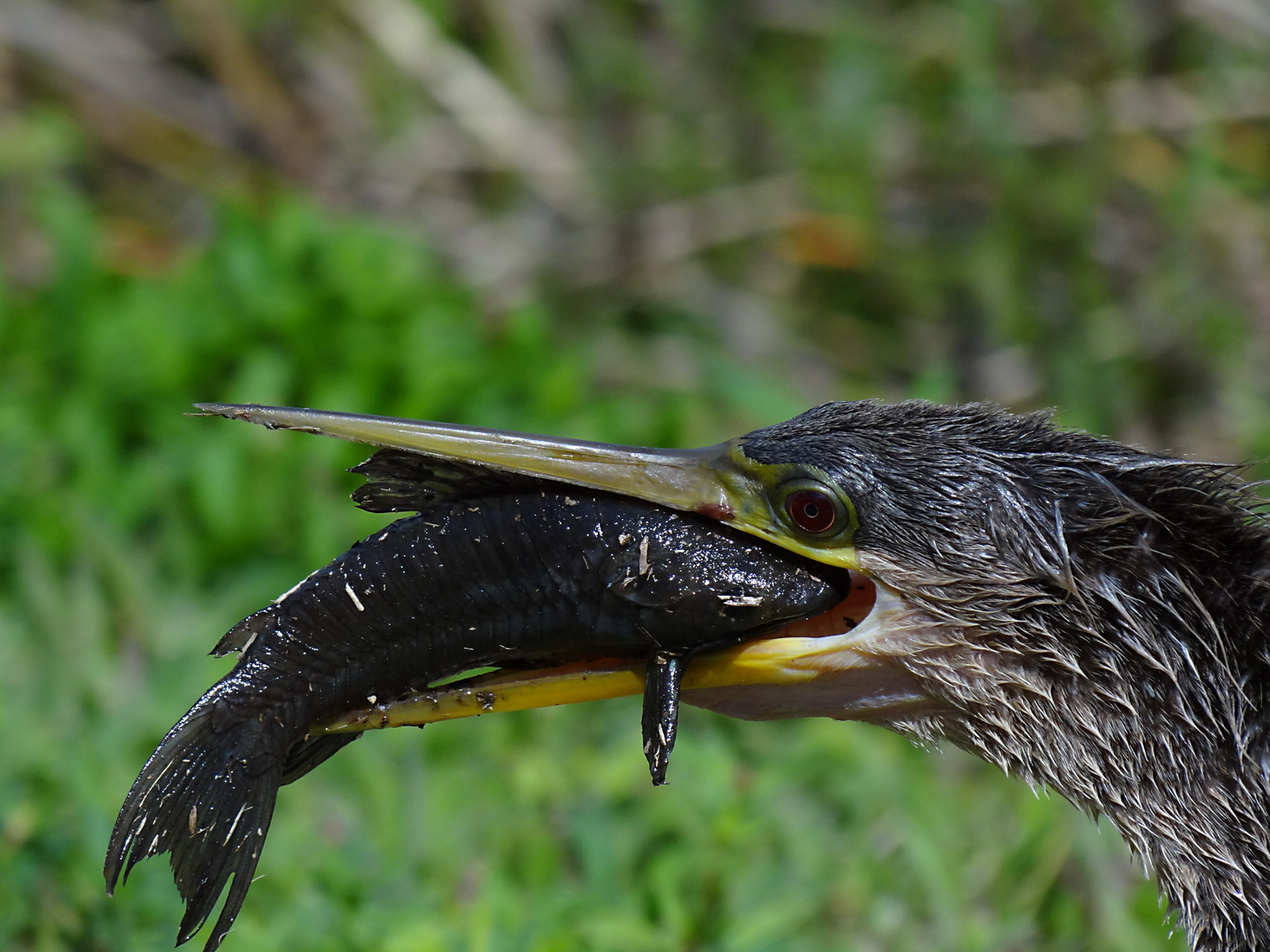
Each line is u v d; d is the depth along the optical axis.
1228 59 14.82
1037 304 14.25
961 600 6.84
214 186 15.25
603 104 15.79
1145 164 14.55
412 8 15.66
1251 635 6.92
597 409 12.51
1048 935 8.88
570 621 6.73
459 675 7.88
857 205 14.73
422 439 6.77
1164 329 14.00
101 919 7.93
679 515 6.81
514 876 8.81
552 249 14.95
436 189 15.33
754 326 14.63
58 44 15.51
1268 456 13.17
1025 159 14.37
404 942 7.81
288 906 8.31
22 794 8.80
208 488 10.98
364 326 11.99
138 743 9.42
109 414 11.56
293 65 15.73
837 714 7.12
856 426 7.02
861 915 8.83
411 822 8.89
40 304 12.31
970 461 6.88
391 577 6.67
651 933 8.16
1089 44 14.65
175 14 15.79
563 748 9.88
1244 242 14.38
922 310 14.56
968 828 9.52
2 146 14.79
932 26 15.39
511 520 6.71
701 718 10.16
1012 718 6.95
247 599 10.67
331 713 6.69
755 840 8.90
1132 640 6.79
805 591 6.82
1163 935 8.83
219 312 11.99
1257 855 6.88
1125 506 6.83
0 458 11.22
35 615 10.45
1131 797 6.90
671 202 15.02
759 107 15.41
